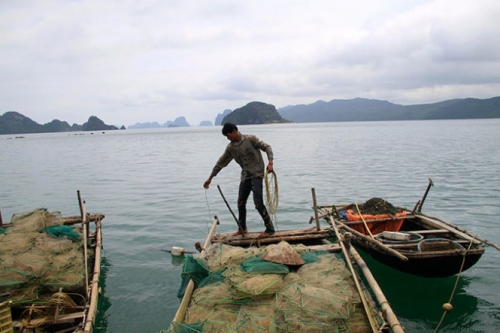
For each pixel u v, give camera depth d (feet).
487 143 131.34
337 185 56.44
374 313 16.40
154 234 35.40
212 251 20.35
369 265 27.12
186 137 276.00
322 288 15.84
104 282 25.29
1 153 150.10
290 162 85.20
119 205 47.65
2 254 20.53
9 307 16.22
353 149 117.29
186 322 15.23
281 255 18.35
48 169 88.43
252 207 44.88
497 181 56.39
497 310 20.80
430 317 20.34
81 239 25.98
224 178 67.15
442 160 82.79
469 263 22.18
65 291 19.45
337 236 24.14
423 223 29.32
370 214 30.22
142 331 19.60
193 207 45.60
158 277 26.03
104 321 20.49
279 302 15.15
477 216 38.06
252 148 24.50
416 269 22.99
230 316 14.88
